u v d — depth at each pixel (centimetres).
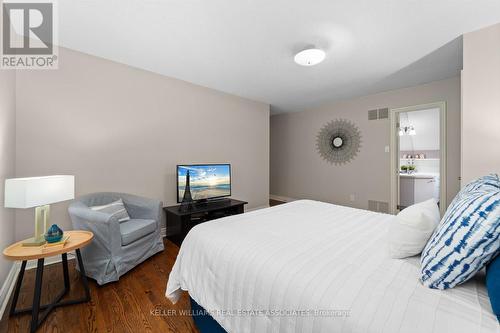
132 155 293
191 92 354
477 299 79
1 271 170
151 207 260
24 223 221
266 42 232
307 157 537
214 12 185
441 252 86
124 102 285
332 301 81
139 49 247
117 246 201
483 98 209
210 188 347
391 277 94
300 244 129
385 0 172
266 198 484
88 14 187
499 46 201
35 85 226
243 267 113
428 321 69
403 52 255
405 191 472
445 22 199
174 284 155
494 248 77
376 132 421
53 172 236
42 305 166
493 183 123
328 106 493
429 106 359
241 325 106
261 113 471
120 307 168
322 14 188
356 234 147
